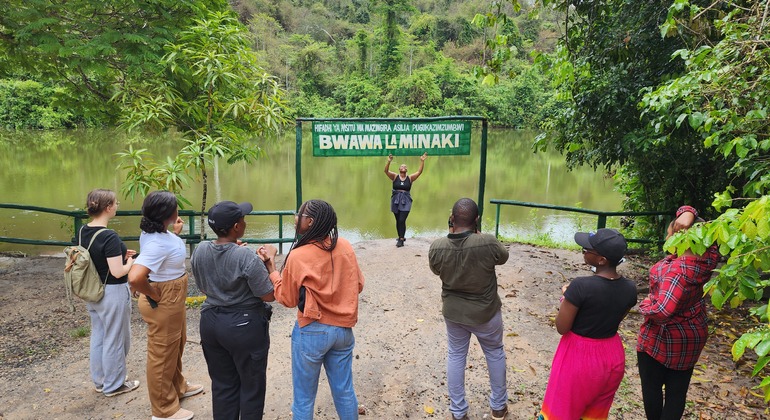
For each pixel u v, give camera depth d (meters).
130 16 7.18
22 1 6.61
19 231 12.04
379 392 3.61
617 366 2.55
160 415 3.14
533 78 58.44
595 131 7.09
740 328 4.73
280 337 4.51
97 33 7.11
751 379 3.75
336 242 2.66
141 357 4.11
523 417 3.29
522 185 21.20
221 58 5.00
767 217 1.98
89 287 3.27
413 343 4.39
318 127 6.12
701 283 2.63
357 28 81.75
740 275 2.34
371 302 5.39
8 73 8.47
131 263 3.38
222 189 19.09
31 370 3.89
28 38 6.58
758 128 3.56
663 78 5.98
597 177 23.39
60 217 13.48
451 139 6.30
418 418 3.30
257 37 61.34
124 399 3.47
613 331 2.56
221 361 2.73
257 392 2.73
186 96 6.97
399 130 6.21
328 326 2.60
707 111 3.90
